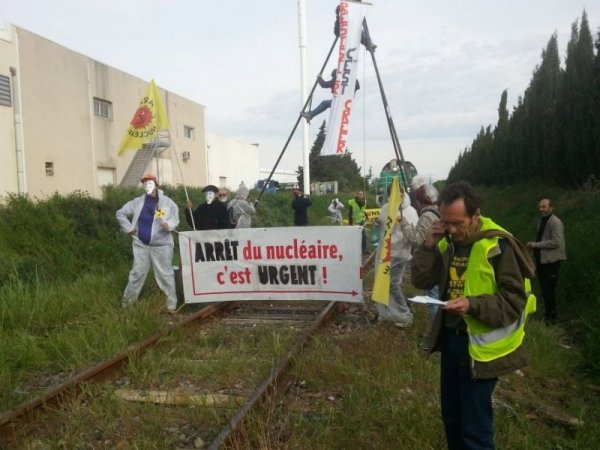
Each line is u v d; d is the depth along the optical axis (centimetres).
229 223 968
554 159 1614
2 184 1515
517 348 275
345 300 759
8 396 458
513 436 387
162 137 2419
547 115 1803
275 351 561
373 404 427
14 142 1566
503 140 2548
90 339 595
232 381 490
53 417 418
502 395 470
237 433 373
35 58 1653
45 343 579
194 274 805
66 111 1806
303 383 489
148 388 484
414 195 665
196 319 708
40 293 745
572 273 897
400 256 685
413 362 522
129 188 1797
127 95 2191
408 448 365
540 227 791
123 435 394
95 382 479
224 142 3684
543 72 1998
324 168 5897
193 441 388
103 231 1310
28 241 1144
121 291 841
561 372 548
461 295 289
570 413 448
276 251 779
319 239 761
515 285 267
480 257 276
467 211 280
